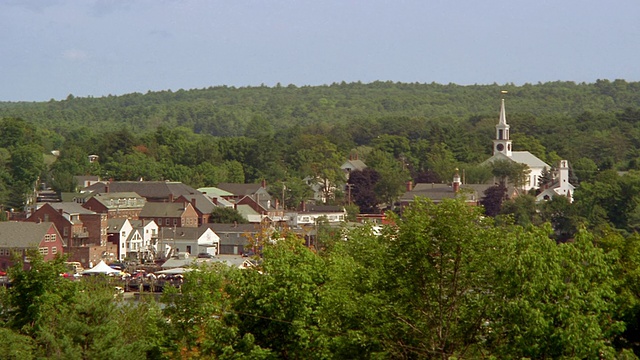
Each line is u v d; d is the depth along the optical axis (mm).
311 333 78688
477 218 74562
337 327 76312
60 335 91188
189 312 90938
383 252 76250
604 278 73500
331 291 77688
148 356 91812
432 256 73250
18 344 89312
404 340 73750
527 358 67438
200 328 89875
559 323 68938
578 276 70625
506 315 69688
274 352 80250
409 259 73438
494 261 71688
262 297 82938
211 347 81562
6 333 90375
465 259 72375
